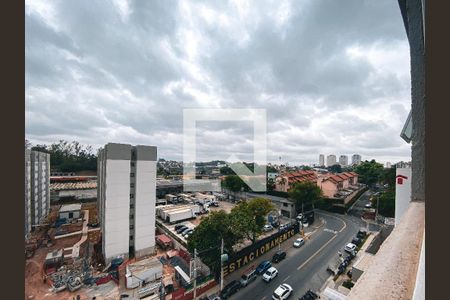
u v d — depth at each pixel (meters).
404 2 1.19
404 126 3.39
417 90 1.05
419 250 0.78
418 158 1.05
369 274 0.73
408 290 0.59
